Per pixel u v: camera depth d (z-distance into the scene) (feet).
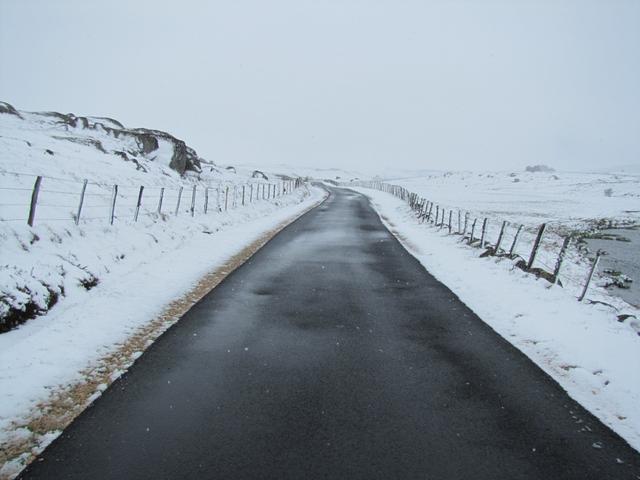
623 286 49.47
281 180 221.87
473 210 128.77
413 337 22.40
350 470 12.03
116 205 53.98
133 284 29.86
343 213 96.07
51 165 61.21
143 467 12.01
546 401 16.28
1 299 21.09
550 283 32.94
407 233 64.13
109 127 116.88
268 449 12.88
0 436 13.26
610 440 13.99
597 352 20.79
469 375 18.21
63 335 20.65
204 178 126.52
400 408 15.39
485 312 26.78
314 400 15.80
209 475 11.73
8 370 17.08
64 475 11.66
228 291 30.04
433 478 11.82
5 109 106.93
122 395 15.85
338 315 25.63
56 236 31.89
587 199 204.03
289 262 40.50
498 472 12.20
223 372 17.89
